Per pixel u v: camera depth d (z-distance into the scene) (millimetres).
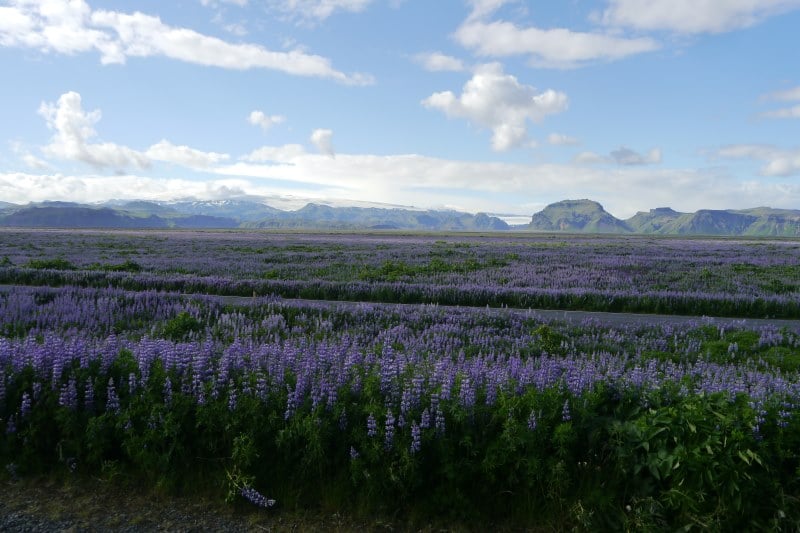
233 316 13914
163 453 5660
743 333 12680
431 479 5398
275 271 26641
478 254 42312
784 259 40188
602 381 6492
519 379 6660
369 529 5051
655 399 5906
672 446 5270
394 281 23969
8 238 68562
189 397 6055
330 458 5574
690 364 9695
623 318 16844
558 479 5215
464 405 5793
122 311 14344
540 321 14188
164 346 7430
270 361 7039
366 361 7547
